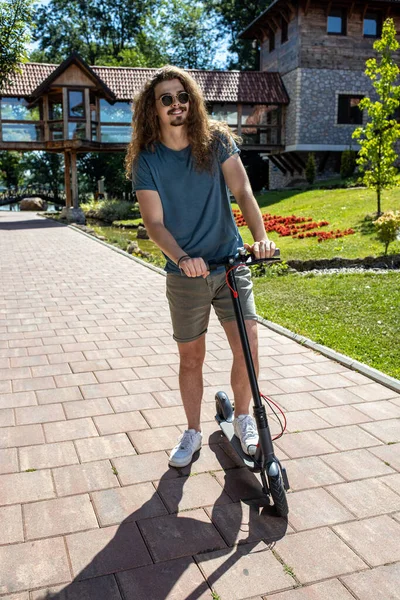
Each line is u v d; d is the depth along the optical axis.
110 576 2.37
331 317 6.70
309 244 12.24
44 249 14.11
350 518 2.76
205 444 3.52
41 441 3.55
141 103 2.93
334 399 4.22
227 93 26.94
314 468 3.22
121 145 26.28
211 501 2.91
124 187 38.94
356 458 3.34
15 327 6.34
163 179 2.98
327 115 26.83
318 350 5.37
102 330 6.21
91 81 24.31
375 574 2.38
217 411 3.77
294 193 22.20
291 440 3.56
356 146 27.28
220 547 2.55
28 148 25.22
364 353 5.23
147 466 3.26
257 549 2.54
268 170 34.94
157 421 3.84
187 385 3.33
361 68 26.84
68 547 2.55
